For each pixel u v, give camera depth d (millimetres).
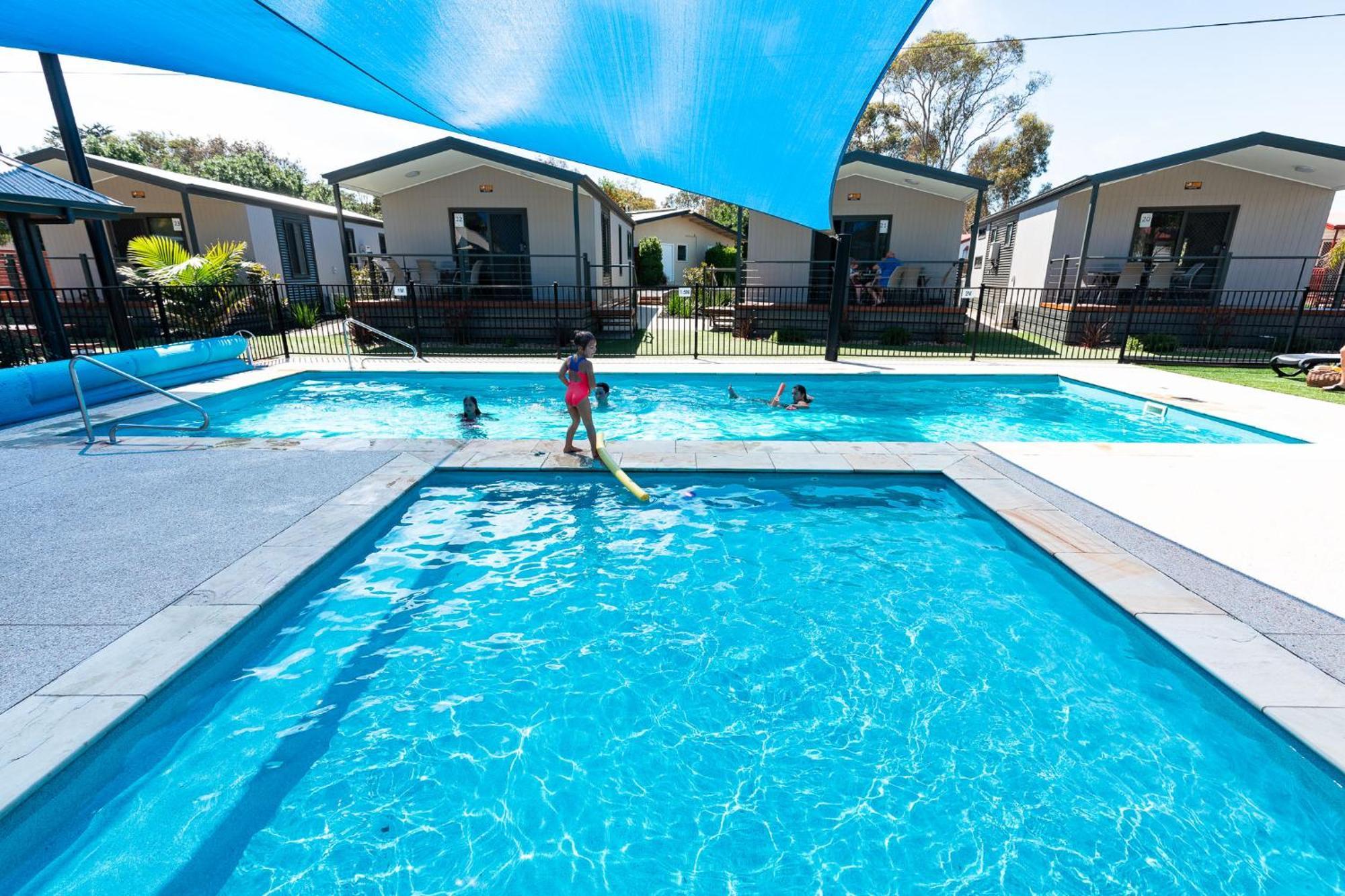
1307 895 2156
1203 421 8289
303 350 13922
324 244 21328
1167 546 4176
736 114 4156
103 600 3334
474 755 2838
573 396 6000
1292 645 3061
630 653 3570
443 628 3770
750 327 15891
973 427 9039
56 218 8828
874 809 2584
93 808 2385
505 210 15227
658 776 2752
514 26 3283
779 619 3904
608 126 4641
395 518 5031
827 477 5906
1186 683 3035
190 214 15883
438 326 14930
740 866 2355
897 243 15719
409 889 2223
